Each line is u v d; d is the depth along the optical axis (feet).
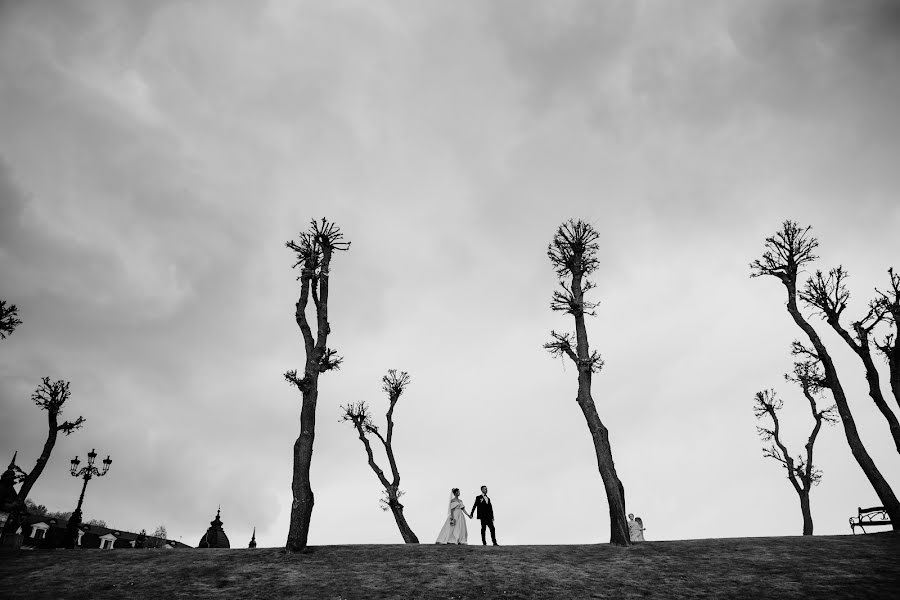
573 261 70.54
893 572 38.34
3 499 137.49
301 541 53.11
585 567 44.52
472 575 42.11
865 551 45.24
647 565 44.68
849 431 64.03
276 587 38.86
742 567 42.47
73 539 102.06
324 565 46.11
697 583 38.63
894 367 65.57
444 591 37.76
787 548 48.60
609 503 57.82
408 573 42.91
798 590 35.50
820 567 40.93
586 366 64.44
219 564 46.16
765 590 35.94
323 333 65.05
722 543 53.57
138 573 42.60
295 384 61.11
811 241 73.92
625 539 55.36
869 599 32.99
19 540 58.65
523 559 47.88
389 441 108.58
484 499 62.34
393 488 102.73
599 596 36.22
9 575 41.16
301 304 66.90
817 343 68.74
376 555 50.60
